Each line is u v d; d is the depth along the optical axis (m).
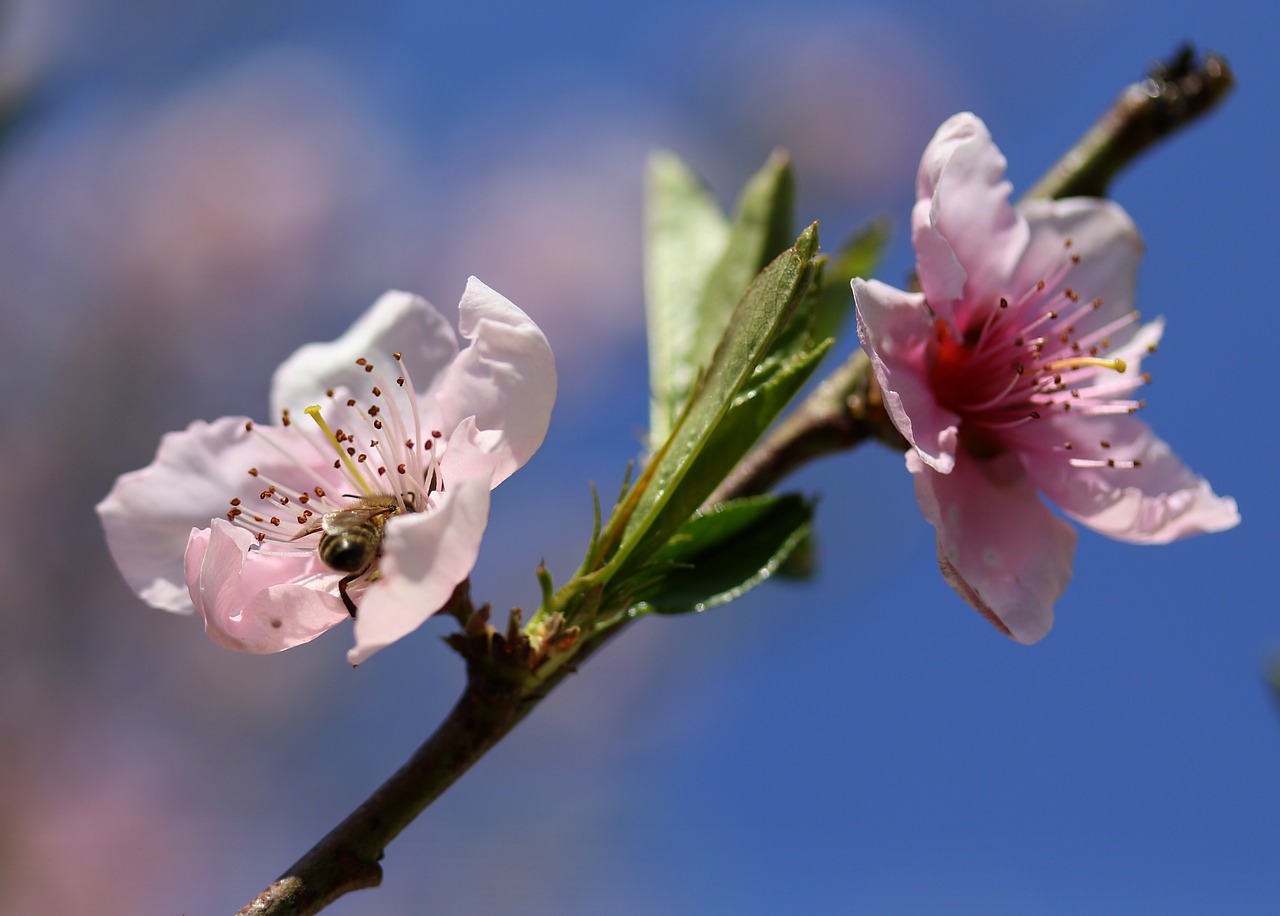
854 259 0.37
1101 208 0.36
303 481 0.35
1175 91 0.36
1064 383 0.35
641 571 0.33
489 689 0.33
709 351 0.35
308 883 0.32
